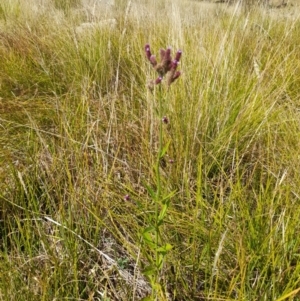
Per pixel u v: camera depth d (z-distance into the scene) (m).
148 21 3.81
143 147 1.98
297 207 1.58
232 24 3.69
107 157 2.04
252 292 1.35
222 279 1.42
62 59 3.23
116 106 2.46
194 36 3.19
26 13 5.06
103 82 2.94
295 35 3.67
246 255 1.41
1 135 2.26
